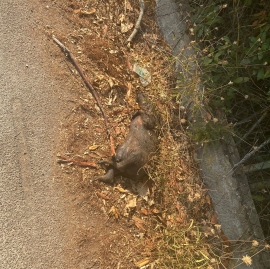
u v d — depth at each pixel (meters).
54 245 0.74
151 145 0.85
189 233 0.84
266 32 0.82
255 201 0.86
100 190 0.81
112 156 0.82
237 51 0.83
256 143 0.87
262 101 0.85
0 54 0.79
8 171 0.74
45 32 0.85
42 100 0.81
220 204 0.85
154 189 0.86
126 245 0.80
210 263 0.80
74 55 0.87
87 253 0.77
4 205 0.72
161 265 0.80
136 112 0.87
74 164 0.80
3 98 0.77
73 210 0.77
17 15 0.83
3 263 0.69
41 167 0.77
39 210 0.75
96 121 0.85
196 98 0.84
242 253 0.79
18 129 0.77
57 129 0.81
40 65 0.83
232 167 0.83
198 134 0.86
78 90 0.85
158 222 0.84
